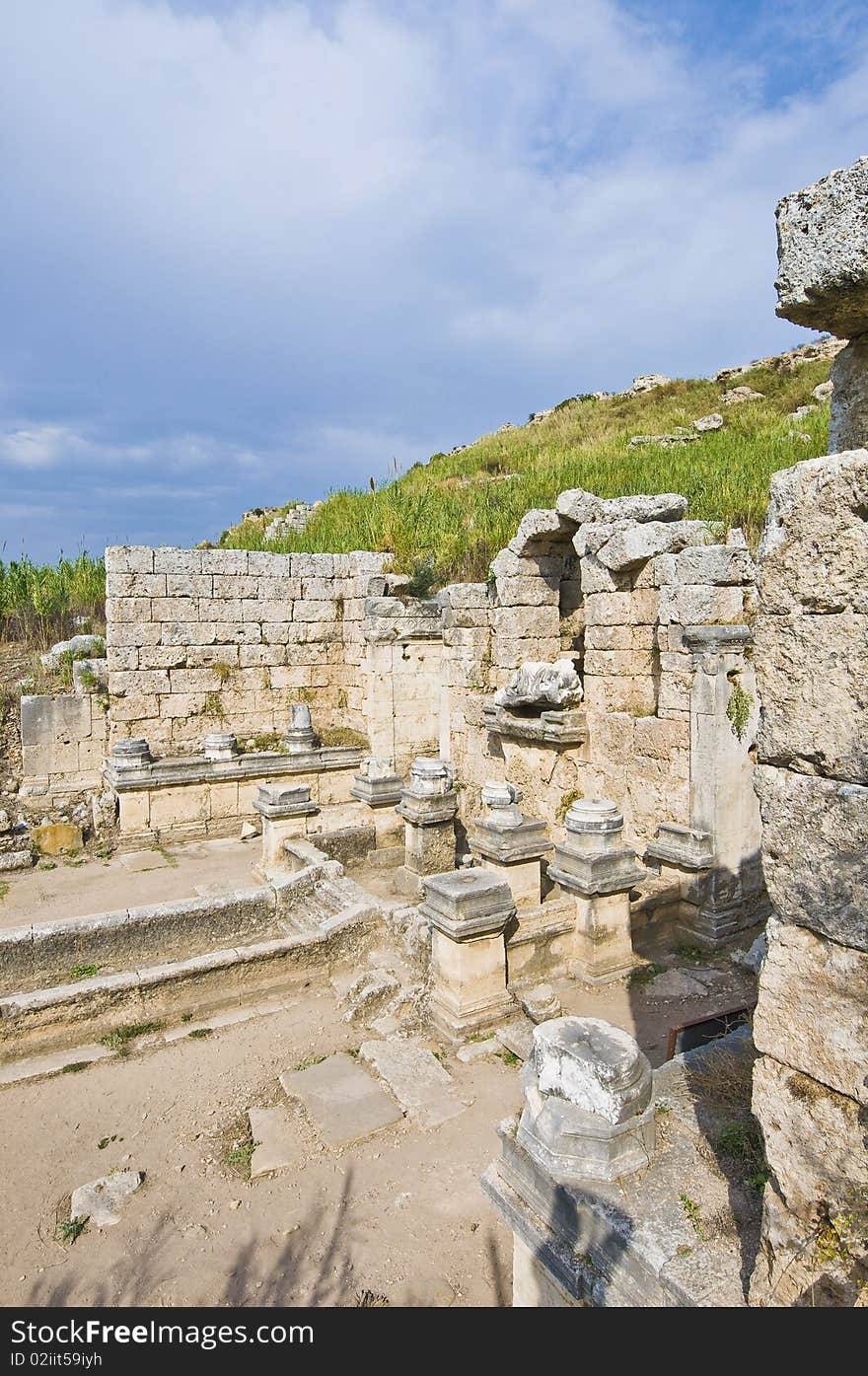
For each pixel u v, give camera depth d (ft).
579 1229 9.59
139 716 45.93
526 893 26.43
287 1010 24.62
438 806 32.07
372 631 47.39
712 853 26.84
